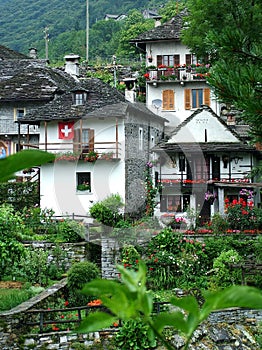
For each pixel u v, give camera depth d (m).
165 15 74.44
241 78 7.03
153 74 38.69
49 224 25.97
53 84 38.38
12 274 20.62
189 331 1.38
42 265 20.70
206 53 24.19
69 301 18.84
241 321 18.70
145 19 92.69
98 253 23.97
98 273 19.42
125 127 27.45
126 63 73.50
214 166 29.95
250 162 29.86
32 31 113.81
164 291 21.14
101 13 114.00
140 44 39.91
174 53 39.03
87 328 1.40
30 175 32.41
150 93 38.97
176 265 21.83
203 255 22.30
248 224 25.05
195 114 30.31
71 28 111.75
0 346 15.98
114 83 56.66
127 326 16.34
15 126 38.12
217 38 7.53
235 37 7.43
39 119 29.11
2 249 17.56
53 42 98.44
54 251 23.28
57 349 16.16
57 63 78.31
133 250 22.41
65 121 28.97
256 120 7.25
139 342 16.20
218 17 17.75
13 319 16.34
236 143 29.81
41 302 17.64
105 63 74.00
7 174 1.29
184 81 38.00
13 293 18.42
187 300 1.41
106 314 1.42
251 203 26.22
